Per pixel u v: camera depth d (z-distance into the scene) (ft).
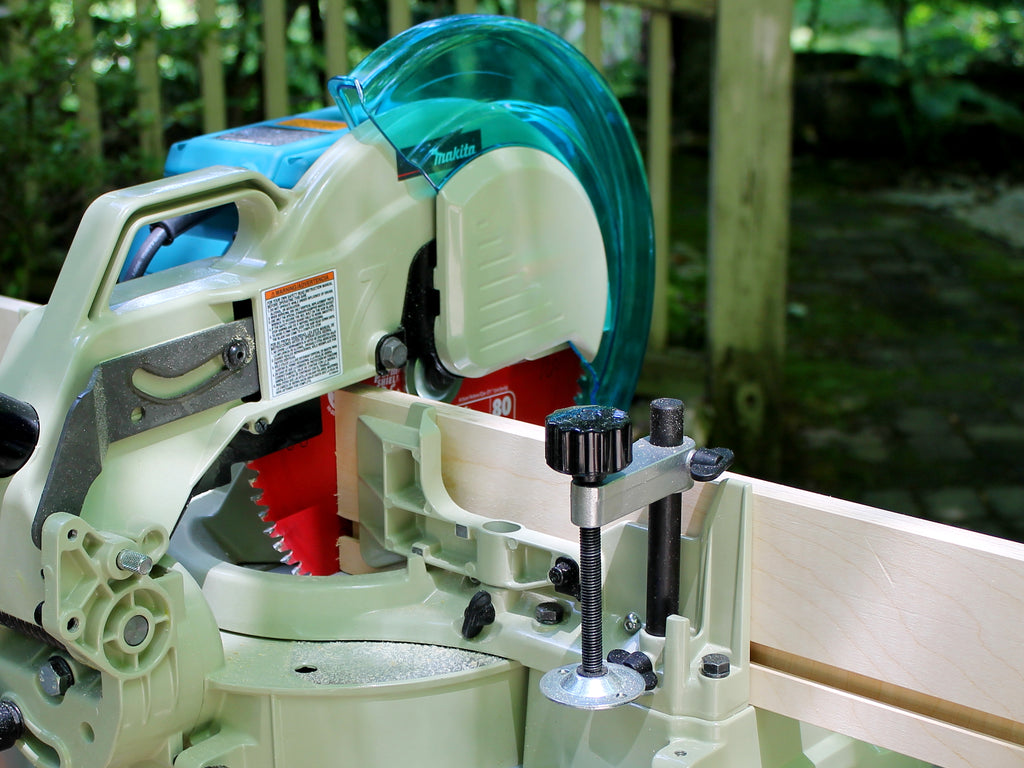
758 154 11.84
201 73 11.52
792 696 4.41
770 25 11.53
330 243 5.21
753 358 12.42
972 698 4.02
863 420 13.92
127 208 4.51
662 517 4.37
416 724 4.68
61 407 4.42
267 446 5.41
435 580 5.12
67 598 4.17
